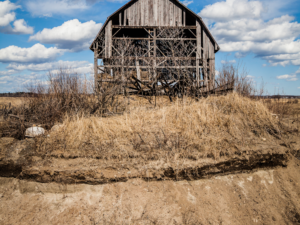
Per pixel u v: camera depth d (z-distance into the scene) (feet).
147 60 42.06
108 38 43.29
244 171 19.03
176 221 14.84
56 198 15.79
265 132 21.97
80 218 14.71
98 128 19.52
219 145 18.72
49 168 16.16
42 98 24.03
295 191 18.79
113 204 15.34
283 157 19.93
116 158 17.02
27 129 19.27
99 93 24.62
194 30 47.03
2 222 14.42
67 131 19.03
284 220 16.63
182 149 17.90
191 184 17.11
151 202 15.52
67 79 24.85
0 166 16.63
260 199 17.51
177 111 22.77
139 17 44.04
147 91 37.01
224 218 15.66
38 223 14.44
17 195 15.98
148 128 20.21
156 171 16.52
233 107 24.38
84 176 16.07
